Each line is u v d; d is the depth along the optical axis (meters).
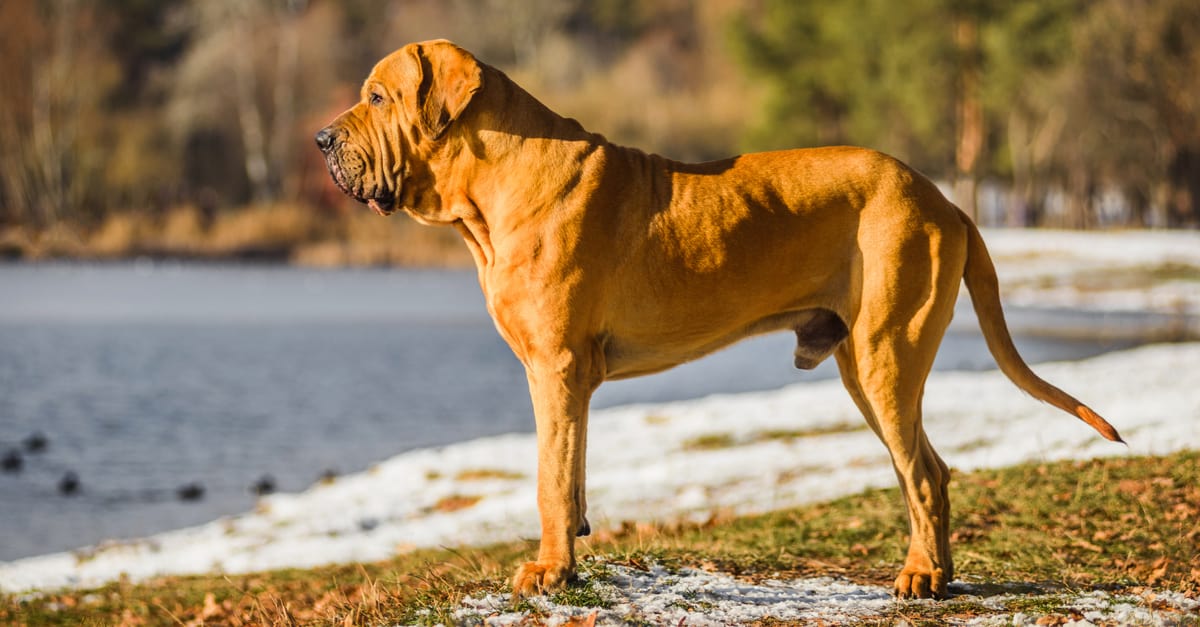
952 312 6.62
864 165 6.59
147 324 38.50
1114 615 6.12
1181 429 11.55
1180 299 37.31
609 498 12.65
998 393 16.92
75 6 73.75
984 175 65.75
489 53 86.44
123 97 82.38
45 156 69.75
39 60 70.25
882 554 8.43
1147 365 18.27
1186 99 59.31
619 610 6.15
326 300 46.59
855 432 15.05
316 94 76.62
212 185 76.31
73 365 29.59
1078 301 37.72
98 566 11.59
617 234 6.38
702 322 6.54
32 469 17.95
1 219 69.25
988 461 11.44
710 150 71.75
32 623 9.19
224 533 13.12
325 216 72.50
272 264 66.06
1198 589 7.03
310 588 9.59
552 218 6.30
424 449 19.12
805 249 6.50
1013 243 50.22
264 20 77.50
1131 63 60.78
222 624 8.70
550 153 6.41
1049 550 8.20
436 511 13.26
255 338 35.19
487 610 6.21
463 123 6.47
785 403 17.72
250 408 23.53
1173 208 66.75
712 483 12.81
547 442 6.33
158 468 18.00
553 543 6.38
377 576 9.67
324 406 23.67
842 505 10.21
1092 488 9.56
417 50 6.49
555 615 6.02
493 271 6.47
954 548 8.44
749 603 6.56
